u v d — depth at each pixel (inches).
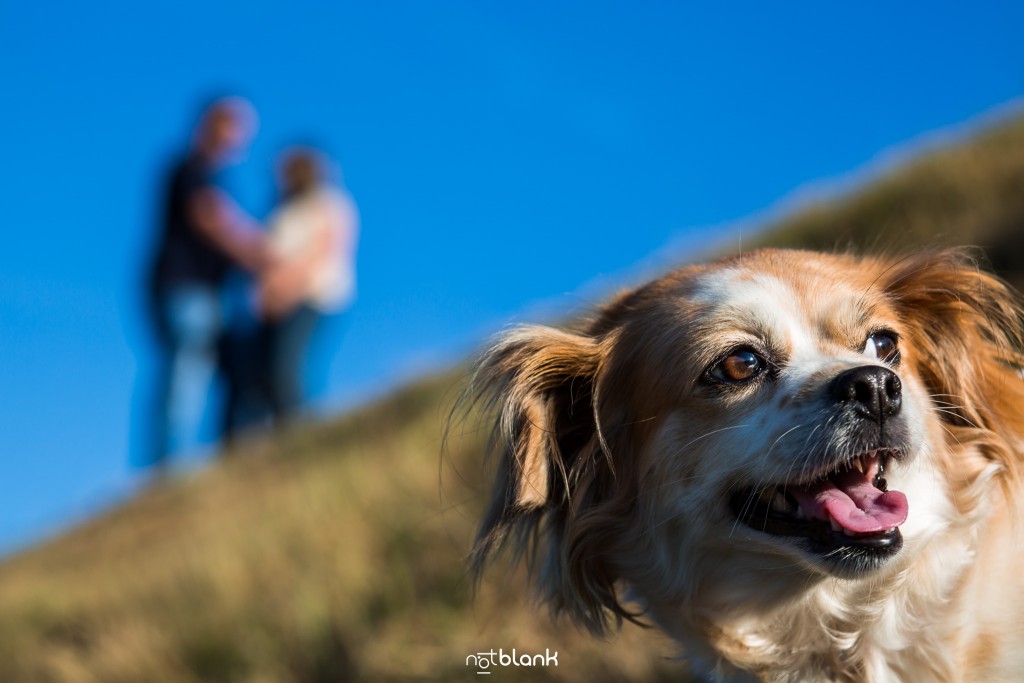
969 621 136.3
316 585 245.3
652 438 145.3
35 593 330.0
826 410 130.1
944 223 318.0
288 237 514.3
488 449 154.4
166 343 513.0
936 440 140.3
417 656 210.7
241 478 434.6
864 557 126.7
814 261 153.5
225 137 492.7
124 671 246.7
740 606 141.1
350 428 429.4
